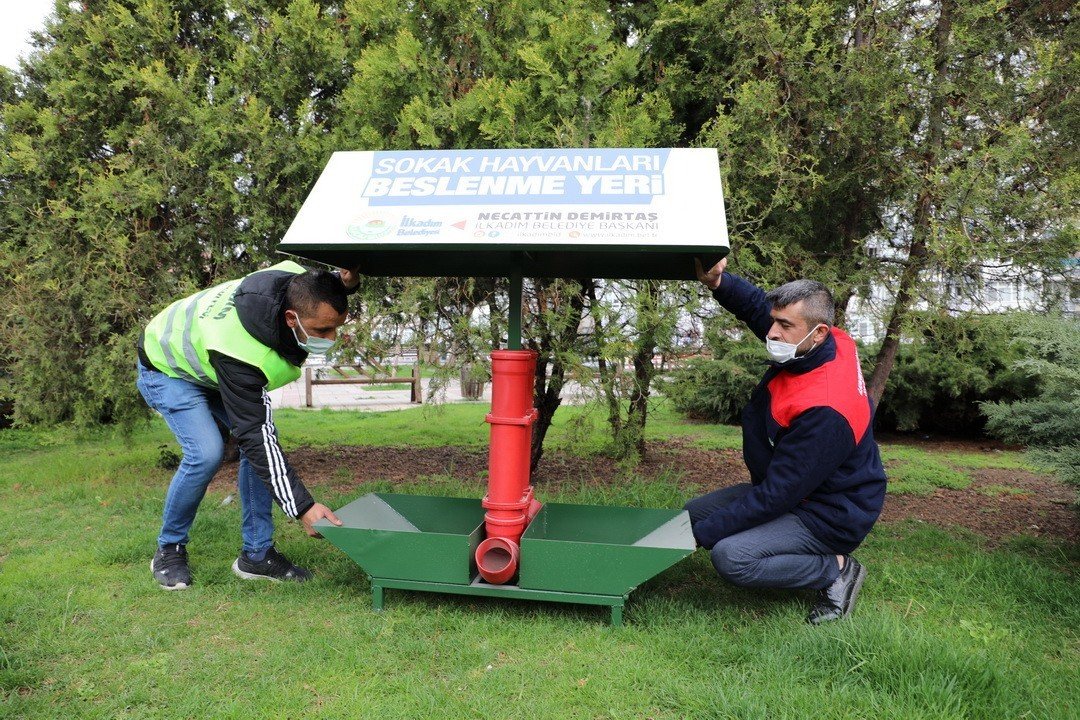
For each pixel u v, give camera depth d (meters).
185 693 2.28
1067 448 3.38
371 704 2.23
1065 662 2.57
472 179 2.77
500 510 2.91
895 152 4.08
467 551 2.83
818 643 2.52
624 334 4.38
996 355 6.76
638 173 2.73
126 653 2.56
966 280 4.40
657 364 4.76
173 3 5.11
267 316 2.81
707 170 2.73
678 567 3.49
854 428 2.72
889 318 4.42
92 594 3.07
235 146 4.79
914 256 4.27
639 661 2.50
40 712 2.17
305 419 9.16
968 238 3.74
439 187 2.75
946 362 6.93
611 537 3.24
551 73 4.14
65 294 4.92
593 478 5.45
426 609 2.95
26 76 5.84
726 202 4.26
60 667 2.45
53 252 4.97
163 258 5.00
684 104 4.86
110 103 5.04
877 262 4.41
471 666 2.47
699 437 7.50
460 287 4.60
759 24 4.04
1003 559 3.56
